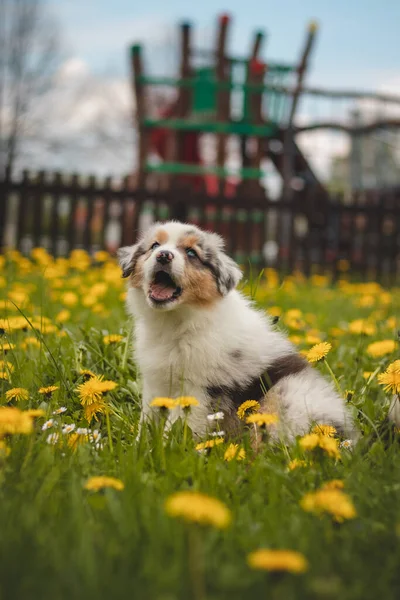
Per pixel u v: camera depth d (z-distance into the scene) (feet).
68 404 10.57
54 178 34.47
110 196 34.53
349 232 37.96
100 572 5.14
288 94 38.04
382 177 52.85
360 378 12.06
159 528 5.95
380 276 37.27
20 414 7.53
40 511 6.35
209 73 37.99
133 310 11.92
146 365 11.03
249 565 5.29
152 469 7.96
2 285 20.54
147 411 10.67
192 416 10.35
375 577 5.37
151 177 39.99
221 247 11.91
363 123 40.55
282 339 11.69
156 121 36.68
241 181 38.81
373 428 9.39
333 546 5.88
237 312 11.41
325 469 7.80
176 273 10.75
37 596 4.76
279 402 10.29
